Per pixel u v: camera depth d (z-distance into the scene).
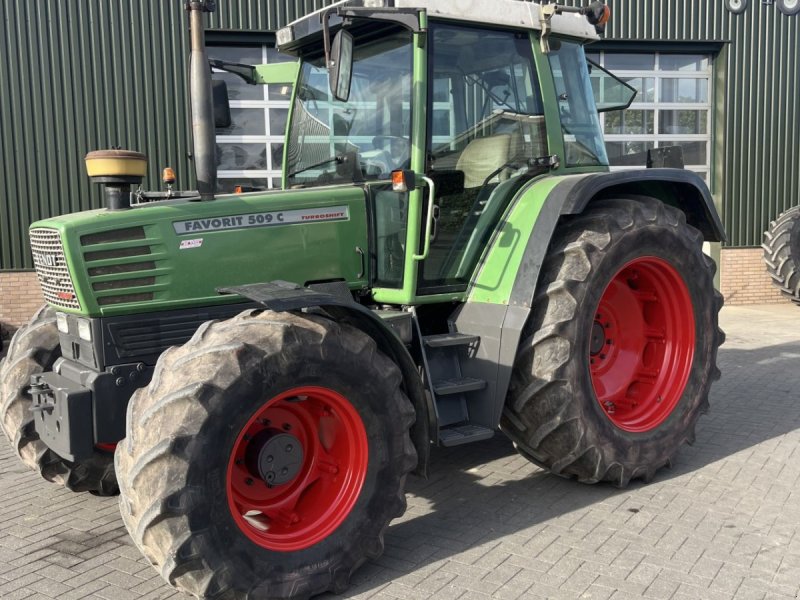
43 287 3.61
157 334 3.36
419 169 3.73
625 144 11.48
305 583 2.90
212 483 2.70
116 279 3.25
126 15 9.35
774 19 11.27
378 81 3.93
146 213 3.33
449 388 3.68
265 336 2.88
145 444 2.68
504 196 4.15
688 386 4.34
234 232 3.52
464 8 3.87
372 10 3.51
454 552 3.36
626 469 3.99
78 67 9.30
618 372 4.47
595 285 3.85
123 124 9.48
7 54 9.10
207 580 2.70
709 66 11.53
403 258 3.84
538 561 3.24
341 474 3.15
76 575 3.22
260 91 9.98
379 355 3.16
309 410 3.21
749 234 11.57
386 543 3.49
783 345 8.23
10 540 3.60
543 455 3.92
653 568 3.14
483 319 3.89
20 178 9.30
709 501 3.87
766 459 4.49
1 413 3.88
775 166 11.52
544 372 3.74
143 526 2.65
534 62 4.25
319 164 4.31
